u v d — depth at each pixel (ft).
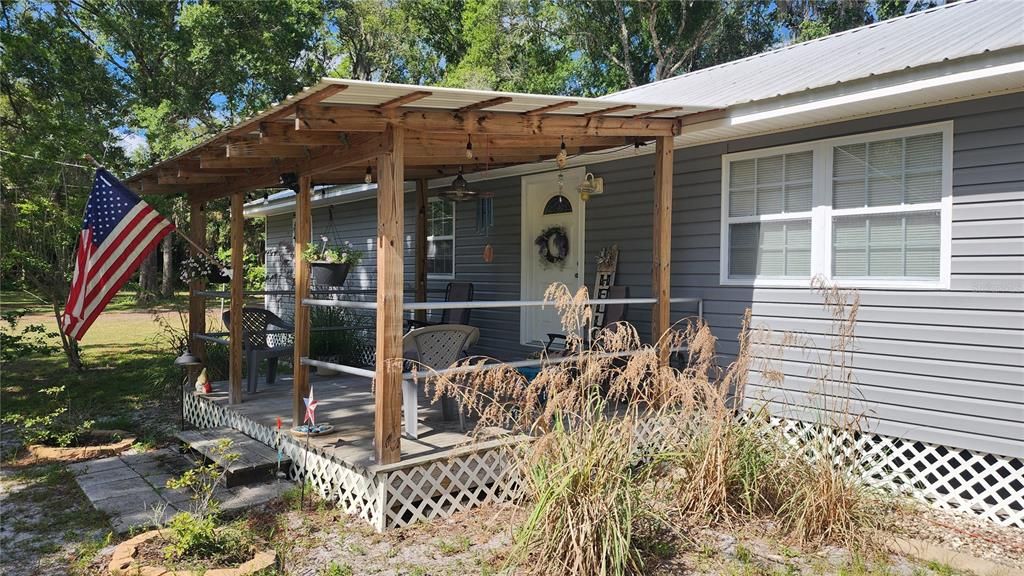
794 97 16.65
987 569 12.52
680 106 16.74
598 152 21.11
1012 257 15.07
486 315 30.91
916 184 16.69
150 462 19.08
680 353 21.81
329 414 19.57
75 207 31.17
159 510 14.92
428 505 15.10
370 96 12.85
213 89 63.57
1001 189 15.20
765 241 19.95
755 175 20.16
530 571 11.63
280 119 14.16
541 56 75.56
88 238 19.66
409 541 13.66
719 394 14.11
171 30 61.82
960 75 13.98
